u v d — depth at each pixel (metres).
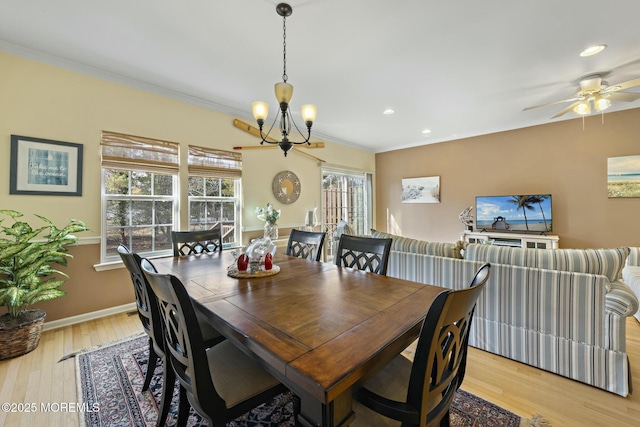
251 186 4.13
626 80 3.01
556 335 1.91
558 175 4.36
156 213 3.25
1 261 2.06
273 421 1.52
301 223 4.91
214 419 1.03
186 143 3.43
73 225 2.41
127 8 1.92
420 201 5.93
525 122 4.54
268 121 4.29
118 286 2.97
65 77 2.62
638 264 3.22
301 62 2.64
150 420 1.52
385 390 1.08
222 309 1.21
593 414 1.56
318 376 0.72
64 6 1.90
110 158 2.85
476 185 5.18
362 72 2.84
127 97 2.98
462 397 1.71
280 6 1.90
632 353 2.18
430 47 2.41
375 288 1.50
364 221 6.43
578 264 1.88
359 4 1.89
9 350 2.07
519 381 1.86
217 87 3.18
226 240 3.88
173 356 1.20
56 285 2.30
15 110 2.39
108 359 2.10
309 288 1.51
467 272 2.26
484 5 1.91
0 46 2.30
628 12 1.97
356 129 4.89
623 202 3.89
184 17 2.02
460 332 0.97
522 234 4.51
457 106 3.80
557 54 2.52
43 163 2.51
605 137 4.00
